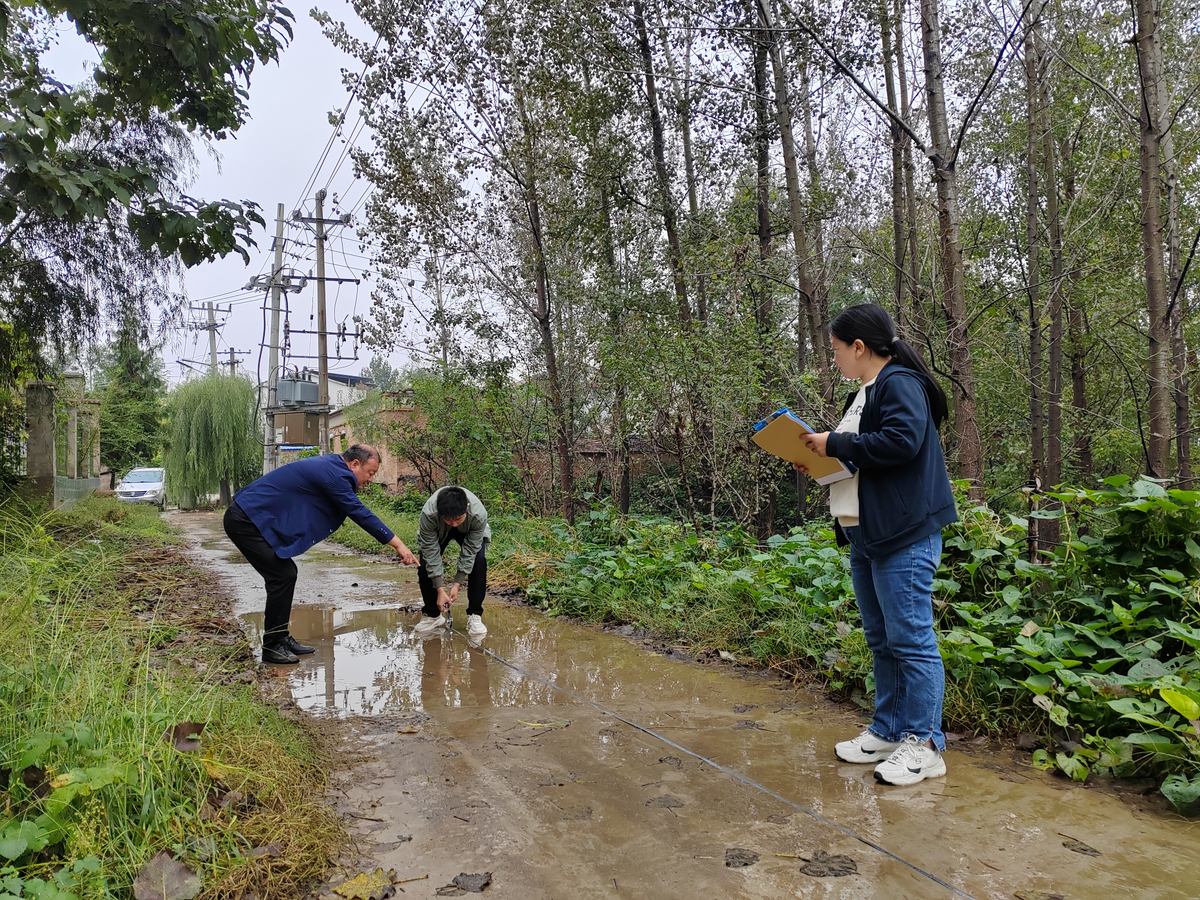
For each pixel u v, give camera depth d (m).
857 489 2.91
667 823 2.49
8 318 9.90
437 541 5.67
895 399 2.78
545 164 11.52
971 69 11.77
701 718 3.65
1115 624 3.44
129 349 11.45
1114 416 13.48
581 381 13.20
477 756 3.15
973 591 4.13
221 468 24.23
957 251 6.70
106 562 5.52
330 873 2.18
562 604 6.58
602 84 11.11
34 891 1.72
